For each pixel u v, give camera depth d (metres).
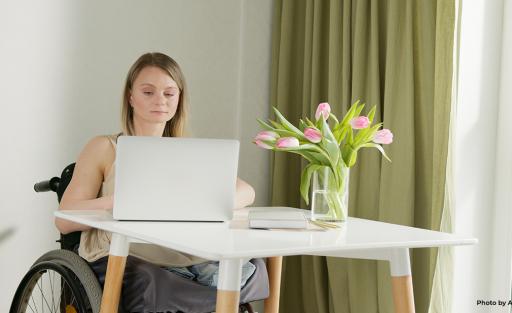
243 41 3.25
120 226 1.57
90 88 2.89
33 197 2.75
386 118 2.55
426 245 1.48
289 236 1.49
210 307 1.85
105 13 2.93
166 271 1.83
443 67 2.35
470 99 2.48
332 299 2.85
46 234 2.78
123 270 1.70
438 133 2.36
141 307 1.78
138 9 3.02
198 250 1.26
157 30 3.07
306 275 3.00
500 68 2.54
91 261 1.96
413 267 2.50
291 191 3.15
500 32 2.53
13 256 2.70
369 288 2.64
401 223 2.48
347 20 2.79
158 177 1.66
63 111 2.82
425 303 2.46
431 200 2.45
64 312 2.03
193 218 1.70
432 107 2.46
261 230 1.59
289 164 3.14
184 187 1.68
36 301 2.78
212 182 1.69
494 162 2.53
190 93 3.17
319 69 2.98
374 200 2.65
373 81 2.65
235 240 1.39
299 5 3.16
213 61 3.23
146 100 2.24
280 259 2.21
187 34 3.16
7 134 2.67
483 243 2.51
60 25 2.80
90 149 2.17
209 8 3.22
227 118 3.24
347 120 1.85
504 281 2.47
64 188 2.20
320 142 1.79
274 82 3.20
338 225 1.72
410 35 2.49
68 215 1.75
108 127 2.95
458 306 2.48
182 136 2.42
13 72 2.68
